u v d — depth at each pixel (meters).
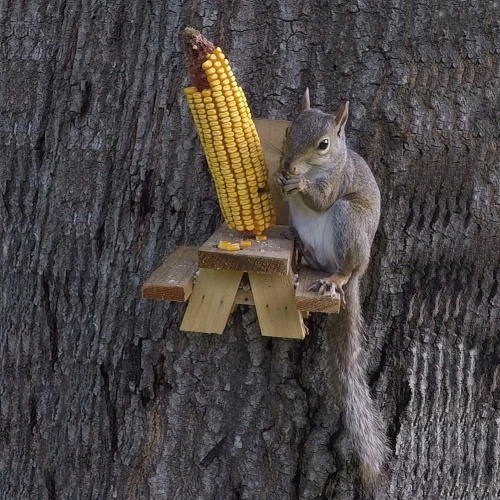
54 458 8.70
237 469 8.35
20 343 8.52
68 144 7.92
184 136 7.65
